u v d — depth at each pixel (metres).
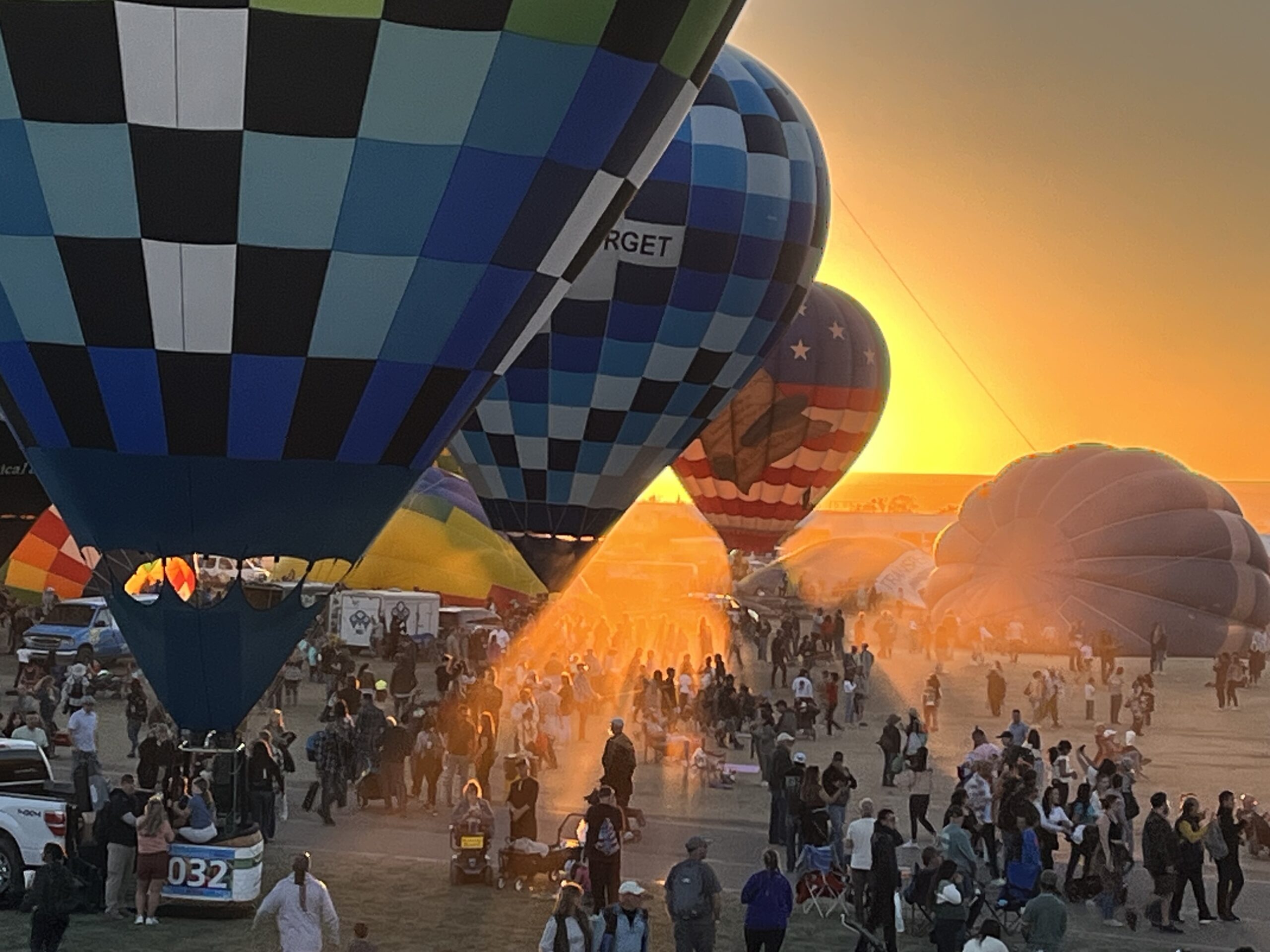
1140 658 61.09
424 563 56.50
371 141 17.06
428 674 48.03
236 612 18.11
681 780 31.61
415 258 17.73
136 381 17.69
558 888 21.52
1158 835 21.70
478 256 18.09
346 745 25.78
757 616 61.16
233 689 18.19
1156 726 43.03
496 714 30.83
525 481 35.16
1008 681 52.59
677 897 16.91
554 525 35.53
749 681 50.34
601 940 15.86
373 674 46.97
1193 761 36.91
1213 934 21.53
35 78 16.48
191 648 18.06
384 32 16.66
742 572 86.44
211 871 19.31
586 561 36.22
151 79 16.48
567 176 18.27
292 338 17.69
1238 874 22.20
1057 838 23.59
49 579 49.78
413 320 18.06
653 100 18.75
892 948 19.12
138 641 18.19
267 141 16.83
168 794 20.16
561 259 19.20
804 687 39.16
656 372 34.50
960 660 59.44
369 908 20.41
